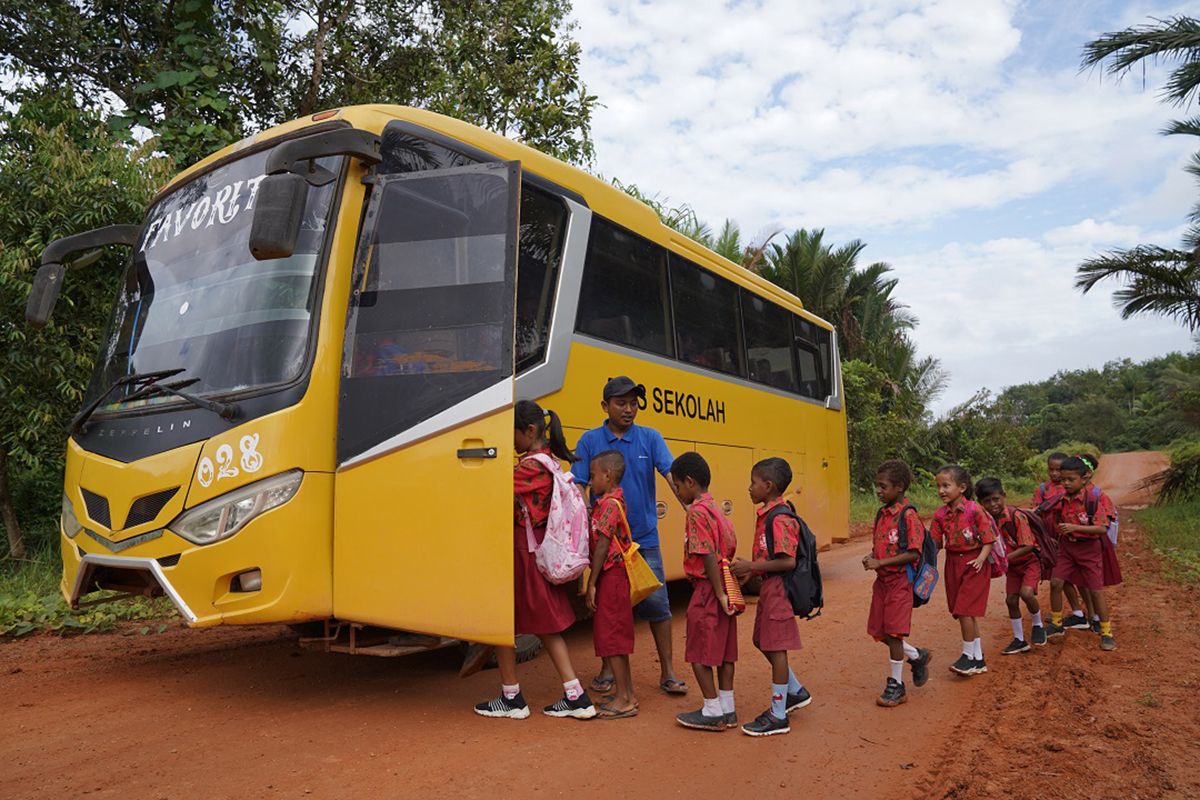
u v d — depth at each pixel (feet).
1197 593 32.60
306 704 17.13
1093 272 66.18
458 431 15.52
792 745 15.26
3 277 28.25
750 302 32.07
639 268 24.59
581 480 18.35
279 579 15.25
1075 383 355.77
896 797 12.99
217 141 39.24
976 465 117.60
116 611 25.95
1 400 29.99
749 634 25.45
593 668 20.75
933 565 17.99
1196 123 60.70
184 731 15.38
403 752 14.30
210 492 15.75
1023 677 20.02
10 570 31.01
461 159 19.21
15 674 19.61
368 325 16.26
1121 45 51.93
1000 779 13.61
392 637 16.49
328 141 16.33
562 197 21.47
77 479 18.17
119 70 43.19
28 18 39.73
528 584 15.89
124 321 19.80
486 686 18.63
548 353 20.16
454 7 50.44
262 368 16.25
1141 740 15.51
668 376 25.29
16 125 32.89
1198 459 69.72
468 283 16.02
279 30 47.67
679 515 25.89
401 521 15.57
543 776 13.39
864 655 22.33
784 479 16.10
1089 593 23.88
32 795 12.48
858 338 98.99
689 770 13.92
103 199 31.09
